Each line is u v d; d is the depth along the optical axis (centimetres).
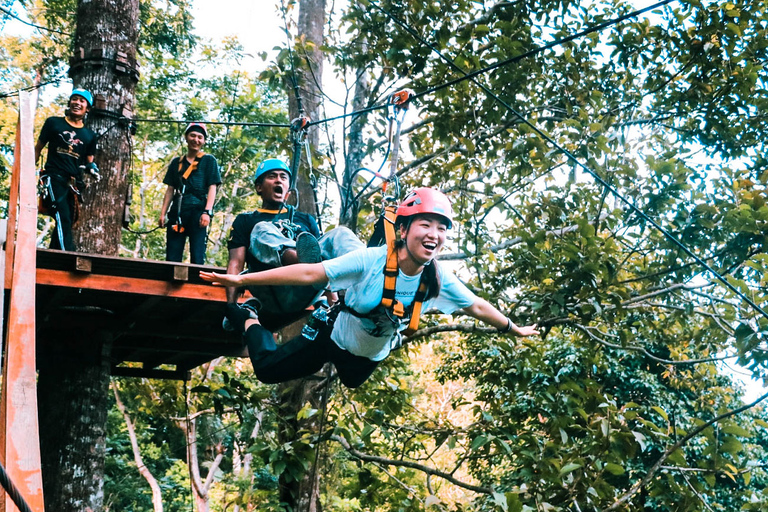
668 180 827
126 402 1617
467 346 1446
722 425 724
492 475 1345
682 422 1472
